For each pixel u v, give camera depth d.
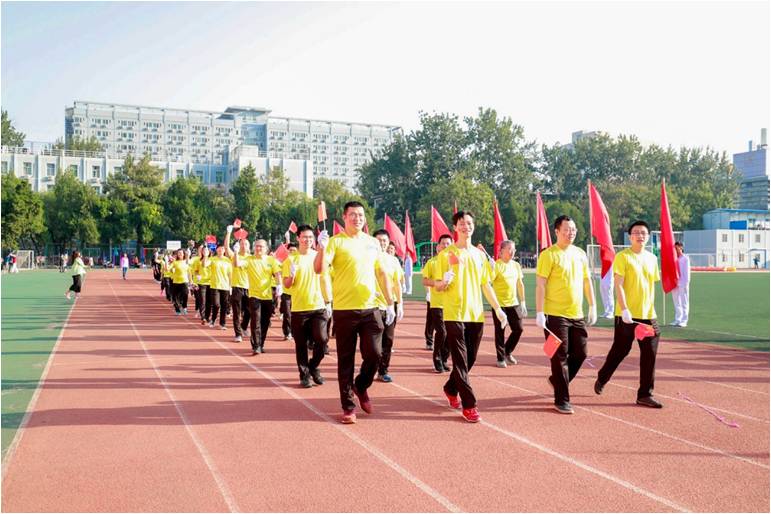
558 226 6.60
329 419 6.18
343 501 4.17
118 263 73.12
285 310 12.01
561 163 78.19
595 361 9.61
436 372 8.72
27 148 85.50
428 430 5.79
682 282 14.31
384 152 75.44
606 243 9.95
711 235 65.94
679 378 8.28
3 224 52.97
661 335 12.77
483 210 61.56
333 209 68.62
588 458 5.02
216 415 6.31
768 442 5.45
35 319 15.88
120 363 9.36
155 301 22.20
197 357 9.94
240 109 130.62
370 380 6.29
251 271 10.18
